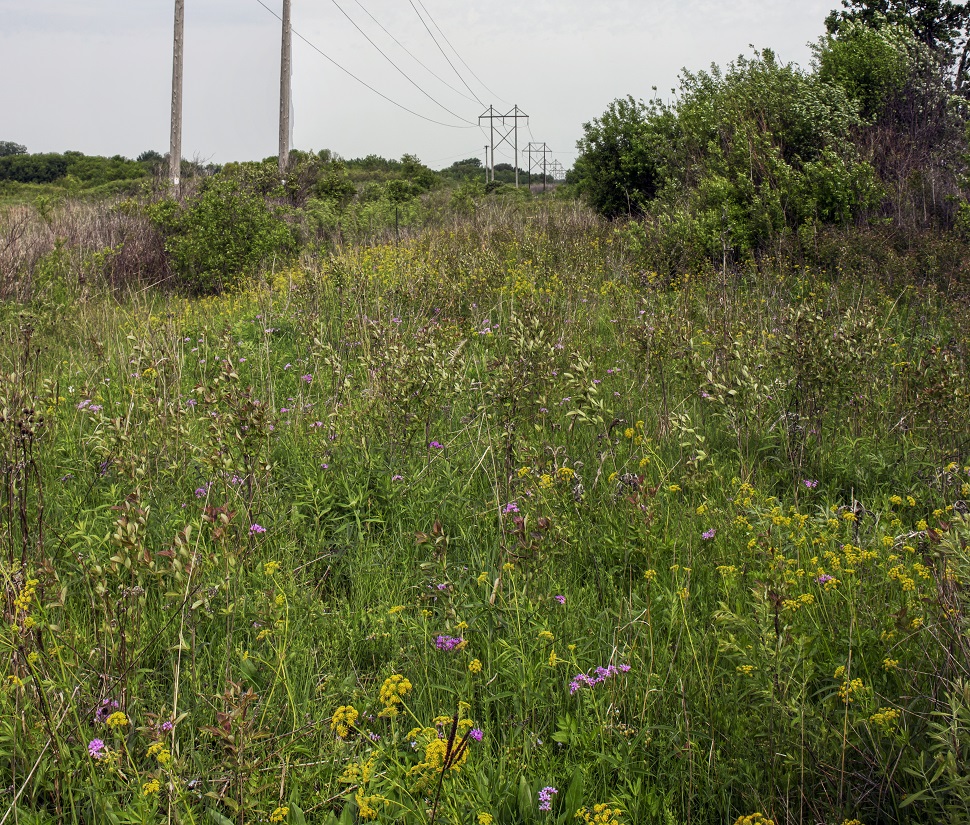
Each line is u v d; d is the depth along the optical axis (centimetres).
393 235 1608
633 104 1795
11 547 340
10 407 375
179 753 274
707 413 583
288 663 313
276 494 450
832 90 1337
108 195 2180
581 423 536
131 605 316
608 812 227
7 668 297
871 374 591
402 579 390
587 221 1658
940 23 2072
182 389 629
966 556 269
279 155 2311
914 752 254
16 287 967
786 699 261
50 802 261
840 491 491
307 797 257
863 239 1045
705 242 1129
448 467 484
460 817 231
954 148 1309
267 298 938
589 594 372
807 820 248
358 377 658
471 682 302
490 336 778
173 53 2153
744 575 363
